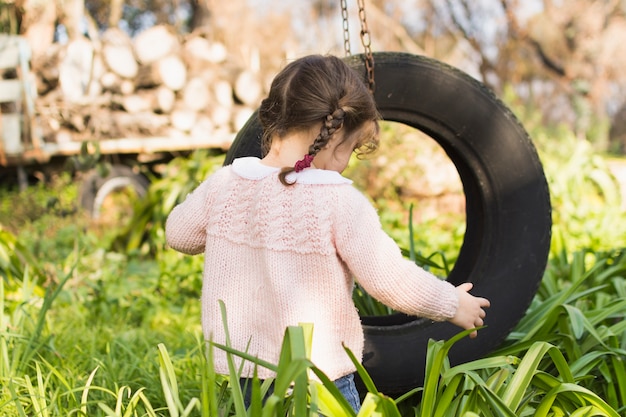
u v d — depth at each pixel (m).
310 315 1.93
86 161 5.13
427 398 2.00
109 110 8.66
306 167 1.96
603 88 15.16
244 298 1.99
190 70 9.25
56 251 5.79
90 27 12.69
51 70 8.84
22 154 7.90
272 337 1.95
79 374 2.78
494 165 2.74
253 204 2.00
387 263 1.92
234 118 9.21
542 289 3.49
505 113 2.77
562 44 15.05
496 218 2.75
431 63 2.74
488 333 2.67
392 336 2.61
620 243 5.77
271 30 16.59
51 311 4.04
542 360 2.64
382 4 16.17
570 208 6.75
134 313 4.22
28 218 7.26
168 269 5.00
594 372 2.67
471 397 2.06
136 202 6.47
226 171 2.10
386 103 2.70
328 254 1.92
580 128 15.76
